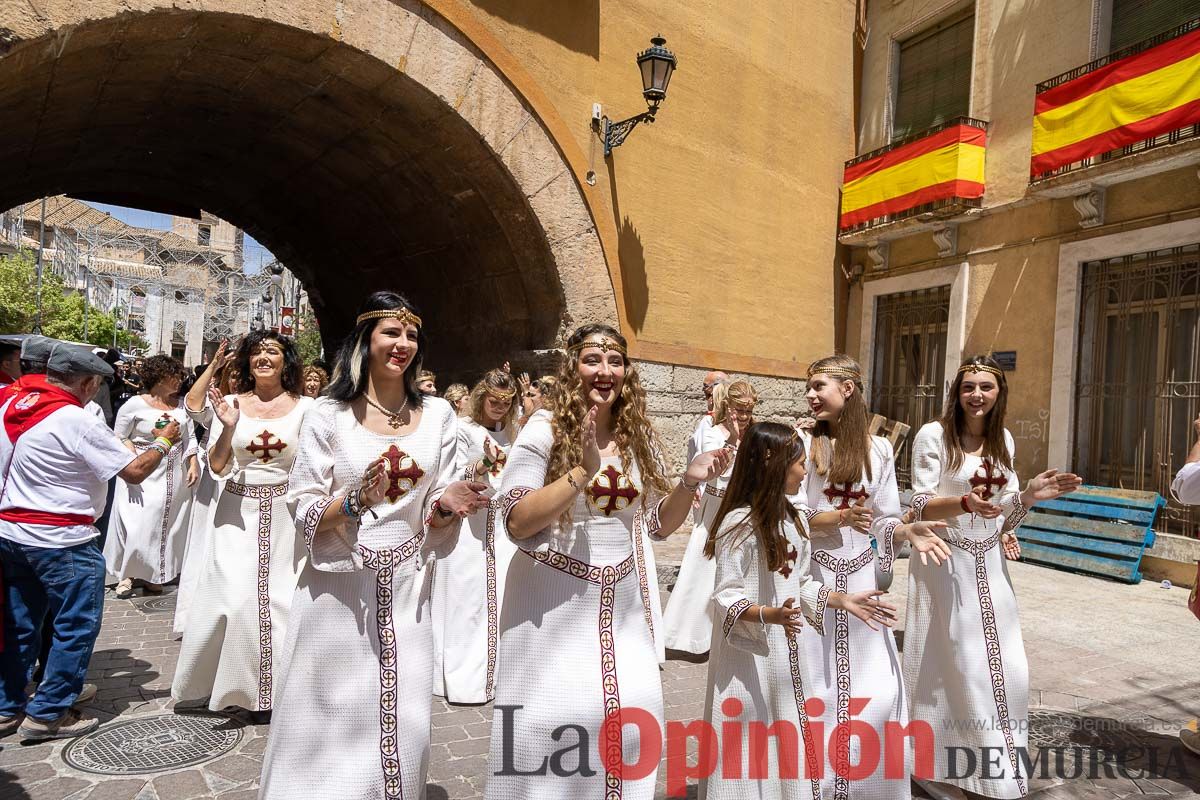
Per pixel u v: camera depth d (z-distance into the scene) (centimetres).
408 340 283
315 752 265
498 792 259
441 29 755
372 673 269
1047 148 917
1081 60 930
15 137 828
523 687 260
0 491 375
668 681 496
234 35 679
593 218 876
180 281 5403
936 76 1140
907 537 323
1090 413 920
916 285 1127
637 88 926
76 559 379
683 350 976
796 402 1138
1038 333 963
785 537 286
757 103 1073
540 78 836
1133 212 873
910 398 1147
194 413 462
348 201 1079
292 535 418
